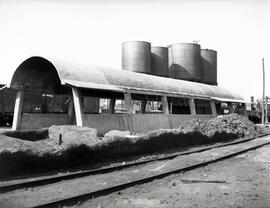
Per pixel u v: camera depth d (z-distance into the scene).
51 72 19.73
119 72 22.75
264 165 10.75
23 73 18.06
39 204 5.56
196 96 28.95
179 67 39.44
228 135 21.58
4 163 8.39
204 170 9.61
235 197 6.62
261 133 27.02
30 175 8.73
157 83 25.47
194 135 17.30
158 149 14.28
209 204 6.09
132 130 19.83
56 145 11.05
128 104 20.12
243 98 41.50
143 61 35.97
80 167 10.20
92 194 6.42
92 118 17.44
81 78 17.98
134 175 8.98
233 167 10.28
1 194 6.70
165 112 23.78
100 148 11.32
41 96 20.62
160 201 6.25
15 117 17.92
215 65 44.41
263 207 5.94
